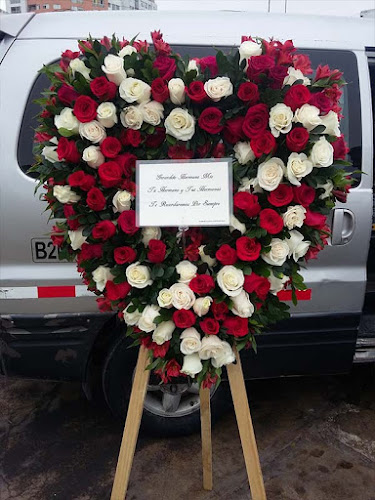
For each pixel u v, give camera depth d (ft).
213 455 7.64
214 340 4.46
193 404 7.74
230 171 4.37
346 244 7.11
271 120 4.31
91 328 6.92
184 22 7.03
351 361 7.61
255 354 7.27
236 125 4.42
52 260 6.64
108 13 7.04
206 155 4.67
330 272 7.17
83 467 7.43
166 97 4.41
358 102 7.22
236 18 7.19
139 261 4.49
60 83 4.52
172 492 6.94
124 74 4.38
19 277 6.63
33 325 6.79
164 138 4.59
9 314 6.73
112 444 7.93
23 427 8.36
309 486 7.02
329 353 7.47
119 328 7.04
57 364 7.03
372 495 6.86
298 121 4.35
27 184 6.48
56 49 6.65
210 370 4.71
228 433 8.15
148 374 5.07
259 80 4.39
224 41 6.94
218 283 4.40
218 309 4.48
